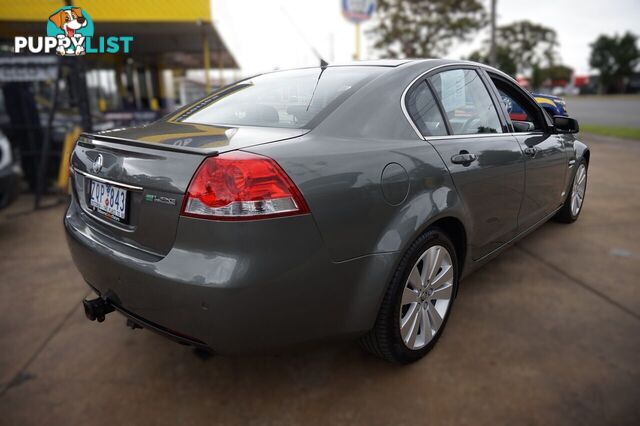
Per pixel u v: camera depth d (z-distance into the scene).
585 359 2.14
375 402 1.90
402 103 2.07
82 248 1.93
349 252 1.70
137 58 15.63
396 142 1.94
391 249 1.80
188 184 1.53
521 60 43.00
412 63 2.30
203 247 1.52
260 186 1.50
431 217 1.94
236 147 1.59
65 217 2.22
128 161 1.75
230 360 2.22
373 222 1.75
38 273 3.35
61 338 2.44
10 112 6.33
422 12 20.23
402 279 1.91
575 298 2.74
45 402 1.95
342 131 1.84
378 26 20.62
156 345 2.37
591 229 4.00
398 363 2.07
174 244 1.58
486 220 2.43
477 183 2.27
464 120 2.40
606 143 10.73
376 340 1.97
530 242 3.69
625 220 4.26
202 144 1.65
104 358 2.26
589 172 6.87
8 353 2.31
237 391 2.00
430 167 2.00
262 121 2.02
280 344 1.64
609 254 3.41
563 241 3.70
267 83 2.49
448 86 2.38
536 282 2.96
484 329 2.41
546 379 2.01
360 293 1.76
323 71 2.41
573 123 3.17
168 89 19.98
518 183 2.70
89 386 2.05
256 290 1.50
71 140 6.05
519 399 1.89
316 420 1.82
